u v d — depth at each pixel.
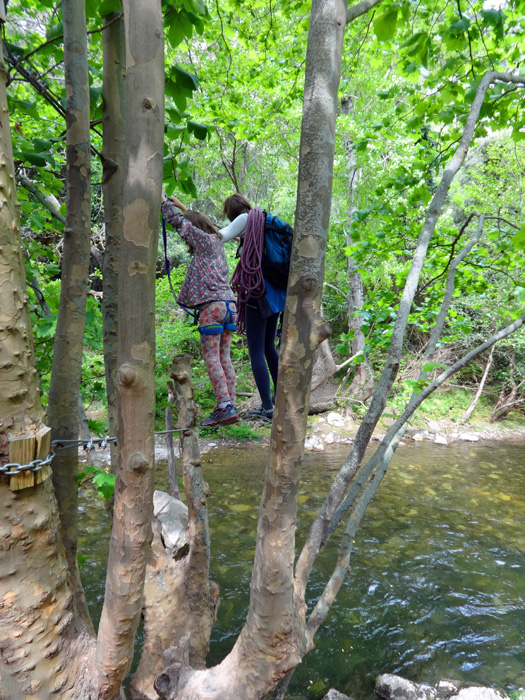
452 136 3.11
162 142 0.98
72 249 1.56
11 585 1.08
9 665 1.09
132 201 0.96
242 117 5.27
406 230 3.40
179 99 2.07
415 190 3.14
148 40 0.93
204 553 1.93
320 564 4.02
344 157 8.39
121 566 1.09
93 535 4.21
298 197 1.08
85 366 4.19
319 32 1.06
